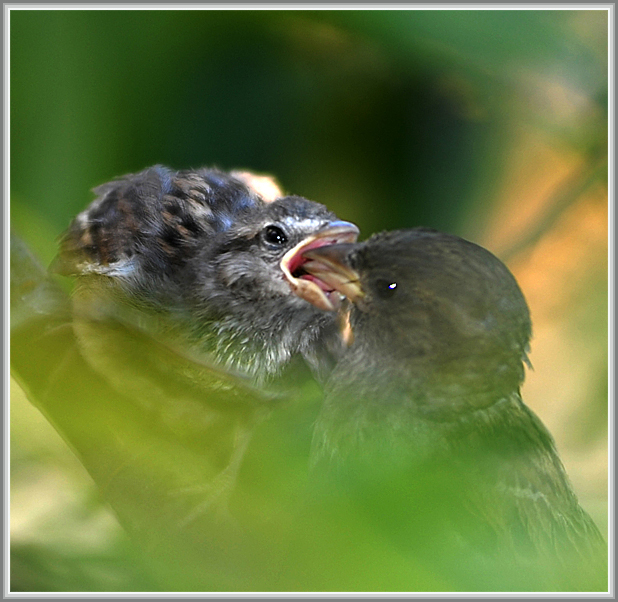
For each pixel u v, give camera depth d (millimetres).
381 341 1727
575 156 1809
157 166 1754
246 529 1692
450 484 1698
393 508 1507
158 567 1692
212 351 1739
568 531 1718
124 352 1704
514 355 1722
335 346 1748
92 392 1696
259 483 1694
